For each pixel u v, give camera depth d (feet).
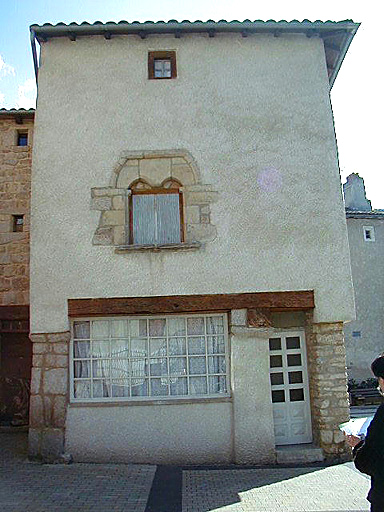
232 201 29.53
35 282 28.58
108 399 28.12
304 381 29.94
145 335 29.09
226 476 24.40
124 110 30.50
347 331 64.49
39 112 30.37
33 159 29.86
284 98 30.99
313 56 31.65
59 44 31.32
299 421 29.71
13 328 37.29
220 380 28.68
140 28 30.45
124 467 26.07
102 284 28.53
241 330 28.30
